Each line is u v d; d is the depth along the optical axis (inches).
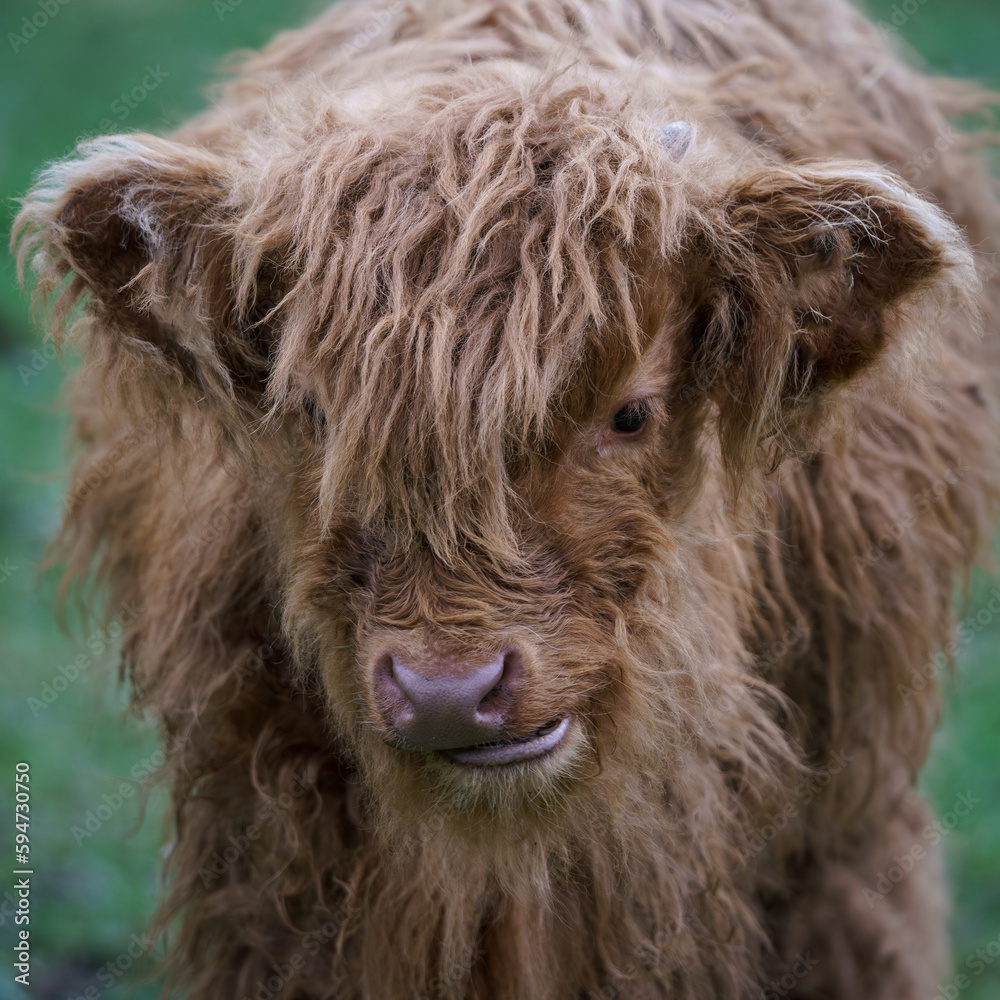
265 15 925.2
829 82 352.2
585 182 224.1
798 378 245.9
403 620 219.9
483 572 220.7
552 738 223.9
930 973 344.5
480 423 213.2
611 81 251.0
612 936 273.1
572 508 229.1
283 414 231.3
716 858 275.3
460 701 212.8
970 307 235.5
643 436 237.9
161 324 237.8
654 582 239.5
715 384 249.4
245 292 226.1
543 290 220.5
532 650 219.8
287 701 273.1
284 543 251.8
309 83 273.0
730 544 270.8
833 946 327.9
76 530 352.2
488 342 216.5
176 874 295.7
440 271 218.4
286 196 230.1
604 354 223.8
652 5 333.7
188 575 278.2
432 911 270.8
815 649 312.3
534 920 271.4
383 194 224.5
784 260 233.1
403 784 236.7
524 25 309.3
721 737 272.8
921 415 325.7
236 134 283.4
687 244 236.8
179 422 250.1
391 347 216.5
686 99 286.5
